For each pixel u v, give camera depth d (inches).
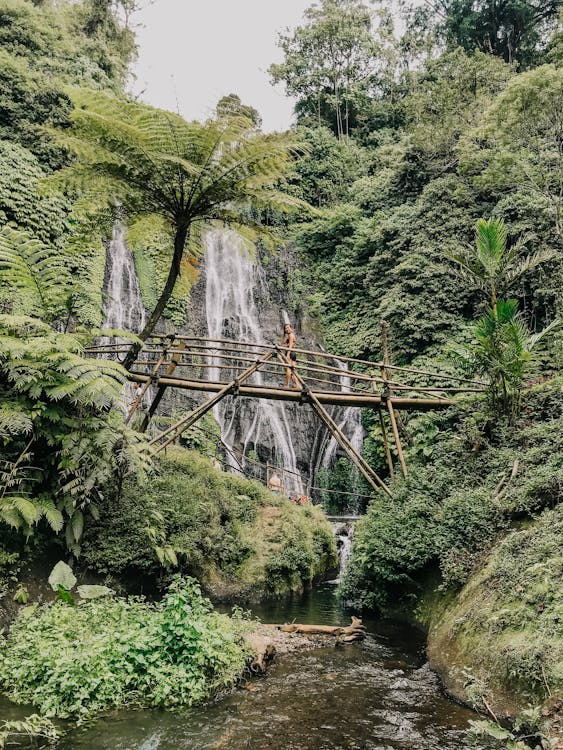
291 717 162.9
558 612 158.1
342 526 509.0
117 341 637.3
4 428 236.2
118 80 878.4
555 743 123.6
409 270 658.2
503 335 300.2
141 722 155.1
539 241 541.6
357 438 670.5
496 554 214.1
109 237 296.0
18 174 620.1
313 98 1203.2
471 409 325.4
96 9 912.9
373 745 145.4
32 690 165.0
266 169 268.4
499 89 743.1
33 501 234.5
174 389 634.8
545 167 543.2
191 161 264.2
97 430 252.7
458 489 279.0
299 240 875.4
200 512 328.2
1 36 735.1
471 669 171.2
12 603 218.4
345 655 226.4
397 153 823.1
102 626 196.7
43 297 276.8
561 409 291.0
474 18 1119.0
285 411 706.8
